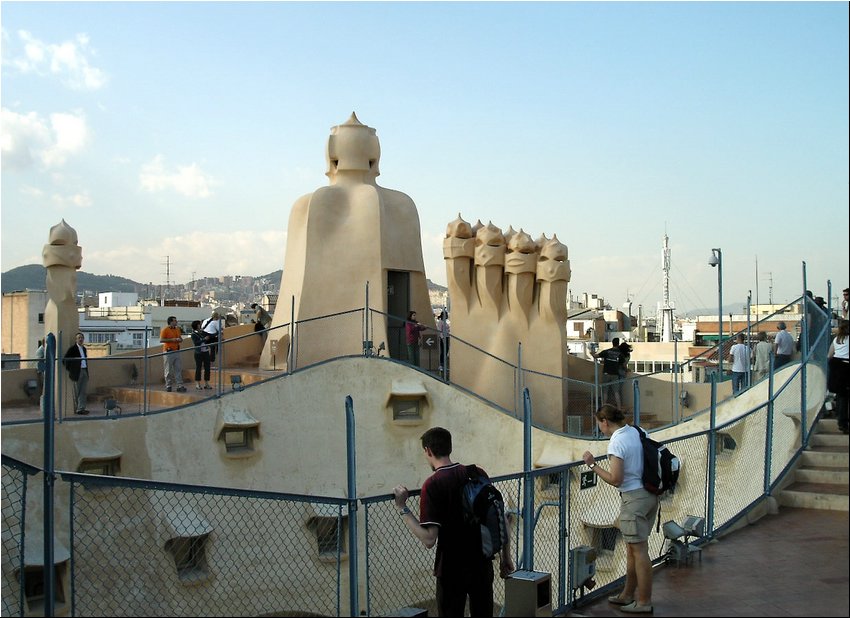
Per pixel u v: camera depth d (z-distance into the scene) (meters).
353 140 25.64
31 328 37.59
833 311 21.11
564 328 23.86
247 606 16.64
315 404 18.98
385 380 19.86
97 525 15.00
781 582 9.00
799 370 13.69
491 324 23.94
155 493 16.00
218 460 17.41
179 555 16.16
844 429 13.50
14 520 14.36
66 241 18.56
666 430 19.55
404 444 19.86
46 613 7.23
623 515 8.54
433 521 7.16
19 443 14.92
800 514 11.84
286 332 24.62
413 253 25.77
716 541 10.84
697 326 57.88
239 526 16.98
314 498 8.44
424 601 17.67
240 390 18.06
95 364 21.41
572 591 9.07
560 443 20.44
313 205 24.56
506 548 8.12
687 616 8.16
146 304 61.53
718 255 23.27
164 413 16.88
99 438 15.83
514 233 24.66
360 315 23.86
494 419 20.58
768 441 12.23
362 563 17.92
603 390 24.97
